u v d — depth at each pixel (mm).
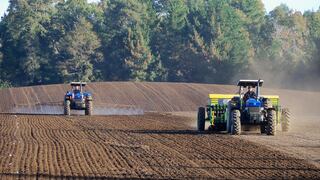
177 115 105688
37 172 40000
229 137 61531
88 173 39625
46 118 93938
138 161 44875
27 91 154375
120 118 94938
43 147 53500
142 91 148875
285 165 42750
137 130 71188
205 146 53812
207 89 151625
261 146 53625
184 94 145375
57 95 149125
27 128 74500
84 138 61688
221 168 41500
